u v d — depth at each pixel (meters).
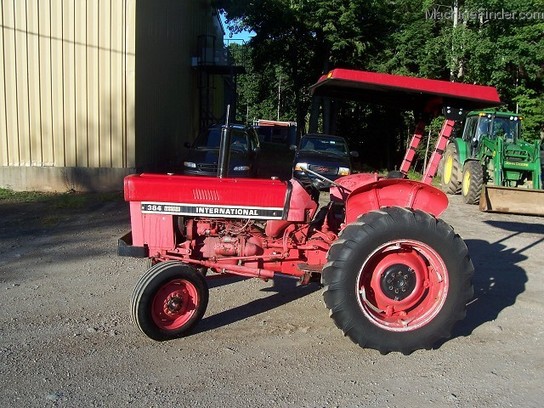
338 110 23.25
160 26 14.91
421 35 19.95
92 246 7.37
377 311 4.42
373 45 21.58
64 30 11.73
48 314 4.91
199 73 22.89
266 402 3.55
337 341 4.58
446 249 4.23
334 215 5.02
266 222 4.75
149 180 4.62
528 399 3.72
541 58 16.20
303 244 4.75
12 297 5.32
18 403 3.42
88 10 11.73
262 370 4.00
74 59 11.84
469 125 14.05
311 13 21.27
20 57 11.71
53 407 3.39
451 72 18.39
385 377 3.97
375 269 4.35
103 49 11.88
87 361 4.03
